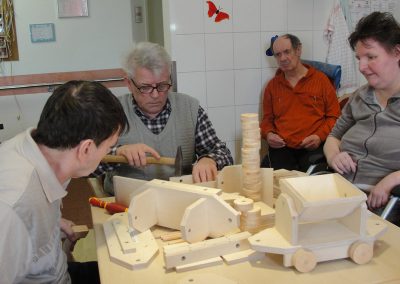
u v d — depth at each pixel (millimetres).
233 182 1328
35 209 876
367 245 960
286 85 2744
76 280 1312
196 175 1386
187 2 2695
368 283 891
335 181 1086
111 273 946
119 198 1312
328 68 2832
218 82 2869
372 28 1563
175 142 1797
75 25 3760
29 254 881
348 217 1024
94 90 924
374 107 1746
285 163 2693
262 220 1102
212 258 981
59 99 908
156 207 1164
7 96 3732
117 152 1553
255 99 2973
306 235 994
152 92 1639
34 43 3697
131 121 1759
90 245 2176
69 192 3430
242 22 2816
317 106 2705
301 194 1007
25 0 3596
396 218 1535
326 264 972
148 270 956
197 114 1859
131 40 3930
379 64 1586
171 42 2730
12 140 974
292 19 2916
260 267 962
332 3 2961
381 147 1692
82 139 906
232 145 3004
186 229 1002
